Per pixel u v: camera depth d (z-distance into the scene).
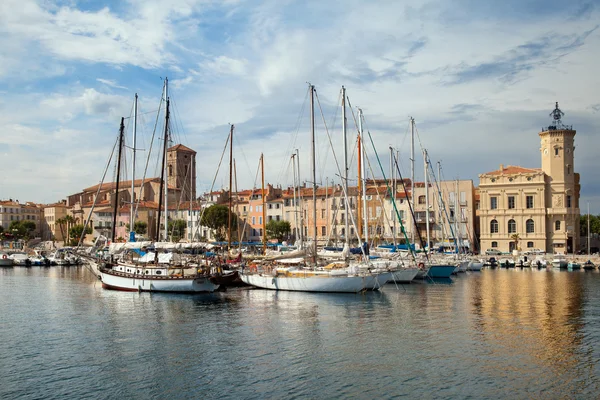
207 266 58.31
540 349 32.69
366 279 57.25
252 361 30.47
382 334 36.94
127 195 168.75
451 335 36.53
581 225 158.38
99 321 41.69
